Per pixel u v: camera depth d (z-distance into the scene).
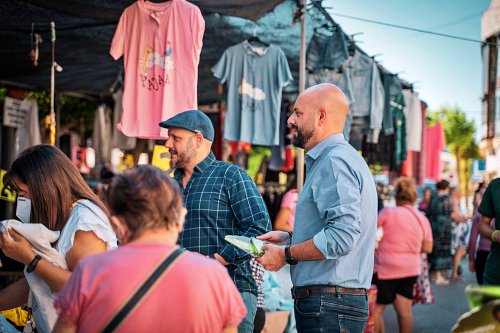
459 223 12.88
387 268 6.12
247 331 3.50
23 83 8.48
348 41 6.95
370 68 7.19
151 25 4.51
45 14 5.10
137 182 1.90
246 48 5.94
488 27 5.98
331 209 2.95
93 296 1.80
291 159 9.18
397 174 11.34
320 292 3.07
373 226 3.16
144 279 1.81
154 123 4.49
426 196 14.18
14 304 3.03
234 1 4.58
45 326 2.67
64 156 2.85
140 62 4.53
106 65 7.54
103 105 10.20
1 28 5.57
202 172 3.58
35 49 5.54
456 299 10.21
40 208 2.75
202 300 1.85
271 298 5.39
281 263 3.02
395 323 8.12
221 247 3.48
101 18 4.99
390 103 8.05
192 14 4.42
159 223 1.89
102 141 10.20
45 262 2.57
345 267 3.07
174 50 4.45
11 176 2.80
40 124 9.87
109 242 2.73
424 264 7.03
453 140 34.31
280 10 5.59
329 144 3.19
